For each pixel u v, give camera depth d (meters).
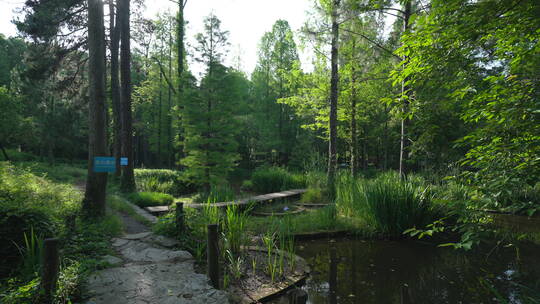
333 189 11.30
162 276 3.83
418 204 6.88
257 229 7.05
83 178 17.67
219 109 11.43
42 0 13.12
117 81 14.65
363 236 7.01
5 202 4.33
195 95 11.48
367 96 14.69
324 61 13.77
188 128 11.56
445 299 4.11
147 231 6.29
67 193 7.54
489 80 2.80
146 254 4.67
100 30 6.63
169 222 5.63
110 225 6.04
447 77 2.87
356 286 4.49
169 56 25.27
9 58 29.92
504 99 2.55
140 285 3.54
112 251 4.72
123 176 11.75
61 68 15.08
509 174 2.46
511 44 2.61
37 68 14.53
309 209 9.80
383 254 5.93
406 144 8.44
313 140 24.31
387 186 7.35
